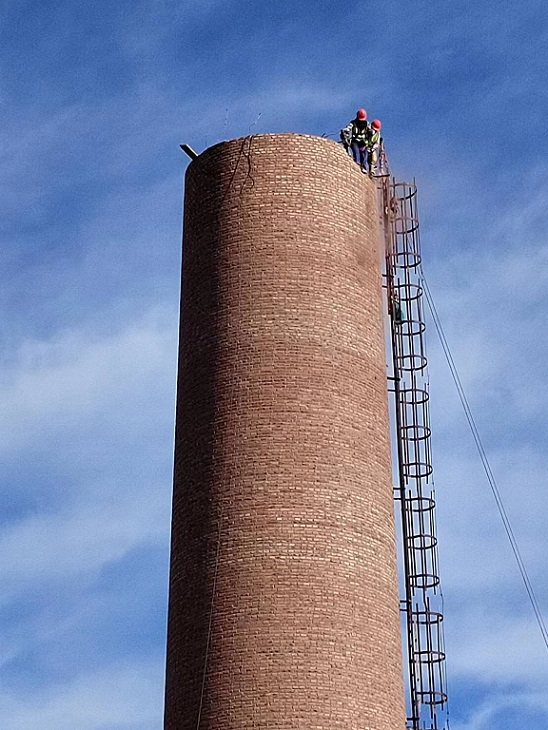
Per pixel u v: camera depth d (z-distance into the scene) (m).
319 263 51.50
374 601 48.56
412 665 55.69
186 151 53.75
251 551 48.09
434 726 55.03
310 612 47.41
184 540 49.41
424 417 57.78
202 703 46.94
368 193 54.00
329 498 48.88
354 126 54.53
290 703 46.38
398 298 58.81
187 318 52.22
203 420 50.22
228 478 49.12
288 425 49.41
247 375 50.09
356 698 46.94
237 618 47.47
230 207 52.31
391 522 50.62
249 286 51.12
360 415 50.50
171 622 49.31
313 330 50.62
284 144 52.78
